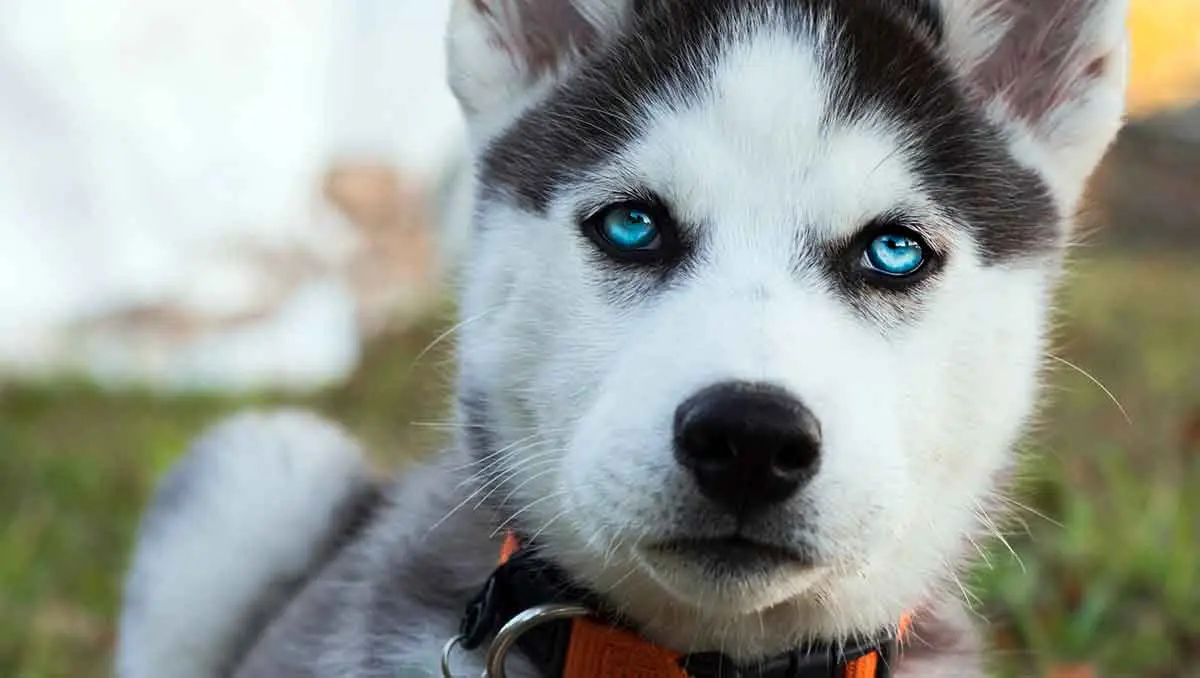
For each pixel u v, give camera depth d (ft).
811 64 1.58
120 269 4.21
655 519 1.43
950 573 1.66
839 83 1.57
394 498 1.89
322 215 4.65
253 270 4.33
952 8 1.69
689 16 1.66
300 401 3.92
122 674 2.10
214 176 4.32
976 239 1.60
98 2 4.21
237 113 4.34
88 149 4.21
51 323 4.20
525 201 1.65
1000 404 1.61
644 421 1.44
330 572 1.84
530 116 1.71
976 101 1.70
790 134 1.54
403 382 4.07
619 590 1.58
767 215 1.53
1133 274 6.11
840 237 1.54
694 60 1.61
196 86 4.31
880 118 1.57
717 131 1.55
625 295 1.56
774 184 1.53
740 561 1.44
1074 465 2.82
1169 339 4.56
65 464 3.20
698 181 1.54
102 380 4.02
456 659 1.59
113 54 4.24
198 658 2.05
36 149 4.19
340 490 2.05
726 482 1.41
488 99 1.76
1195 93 7.65
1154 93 7.70
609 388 1.50
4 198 4.16
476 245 1.71
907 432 1.53
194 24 4.30
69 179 4.20
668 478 1.42
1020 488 2.17
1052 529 2.51
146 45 4.27
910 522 1.54
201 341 4.25
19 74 4.16
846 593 1.58
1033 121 1.73
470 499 1.68
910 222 1.56
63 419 3.67
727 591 1.45
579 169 1.62
